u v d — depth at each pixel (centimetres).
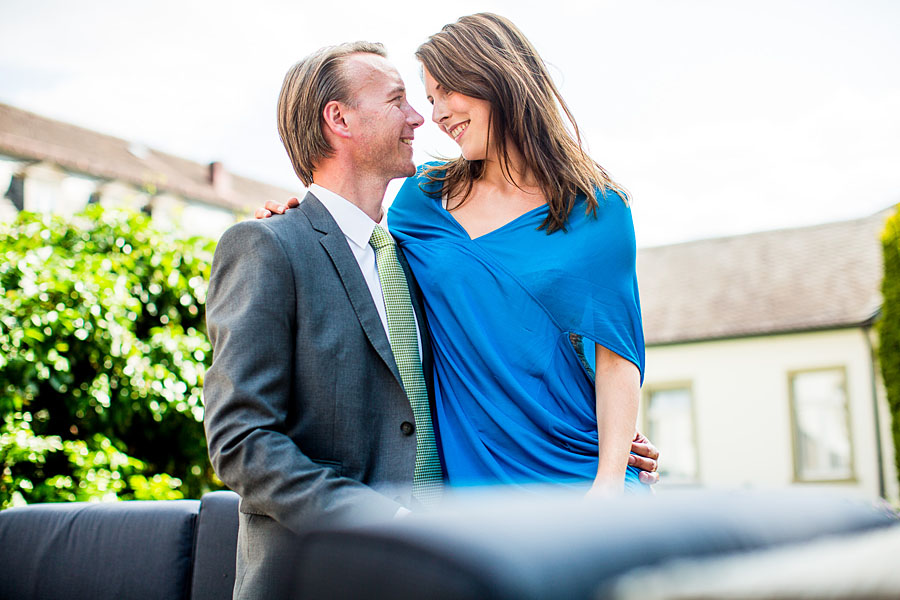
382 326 164
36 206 1802
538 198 191
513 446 173
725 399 1396
